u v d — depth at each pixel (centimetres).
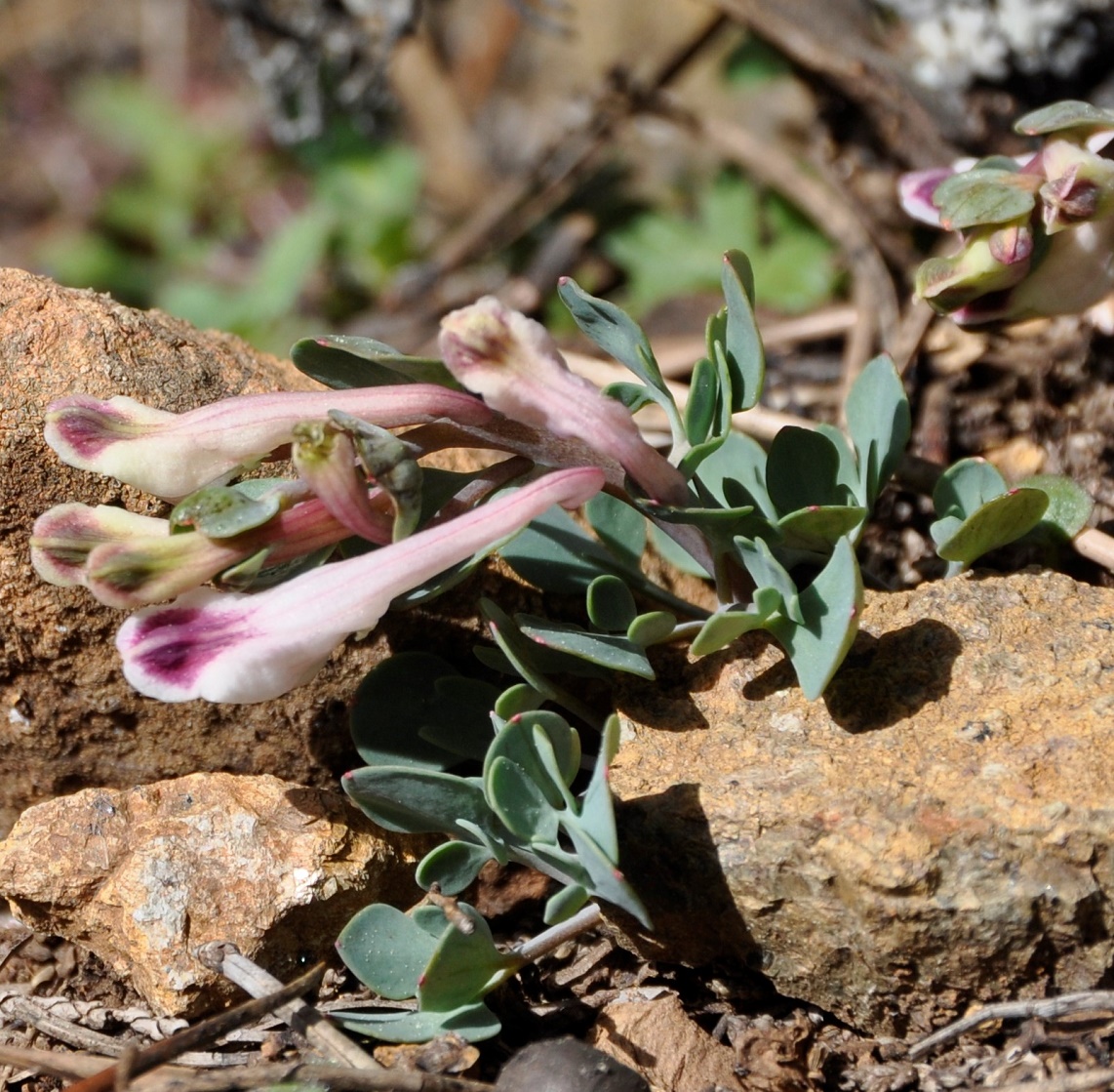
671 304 25
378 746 17
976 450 20
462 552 16
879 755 16
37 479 17
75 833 17
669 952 17
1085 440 20
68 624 17
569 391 16
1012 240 17
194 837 17
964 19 22
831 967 16
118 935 17
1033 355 20
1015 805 16
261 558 16
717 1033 17
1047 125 17
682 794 16
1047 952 16
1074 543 18
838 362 22
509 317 16
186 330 18
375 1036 16
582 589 17
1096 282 17
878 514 19
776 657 17
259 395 16
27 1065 16
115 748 18
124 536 16
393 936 16
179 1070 16
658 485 16
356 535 17
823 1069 16
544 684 17
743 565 17
